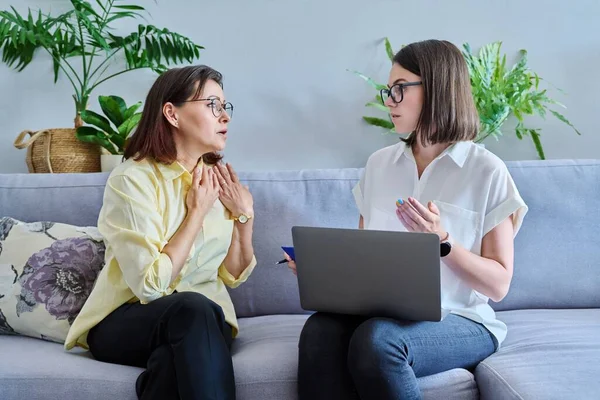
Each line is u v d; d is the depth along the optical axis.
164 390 1.34
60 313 1.69
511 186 1.54
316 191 2.02
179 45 2.56
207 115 1.63
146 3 2.67
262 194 2.01
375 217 1.69
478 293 1.57
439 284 1.32
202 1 2.67
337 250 1.38
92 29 2.39
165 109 1.62
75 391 1.37
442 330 1.44
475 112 1.58
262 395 1.41
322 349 1.39
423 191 1.61
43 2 2.65
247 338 1.71
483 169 1.55
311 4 2.66
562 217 1.97
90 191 2.00
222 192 1.75
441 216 1.55
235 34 2.67
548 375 1.32
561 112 2.65
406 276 1.34
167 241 1.59
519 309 1.96
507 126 2.65
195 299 1.41
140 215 1.52
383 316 1.43
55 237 1.82
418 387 1.35
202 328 1.36
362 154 2.67
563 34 2.65
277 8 2.66
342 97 2.67
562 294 1.95
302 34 2.67
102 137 2.32
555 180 2.00
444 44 1.57
